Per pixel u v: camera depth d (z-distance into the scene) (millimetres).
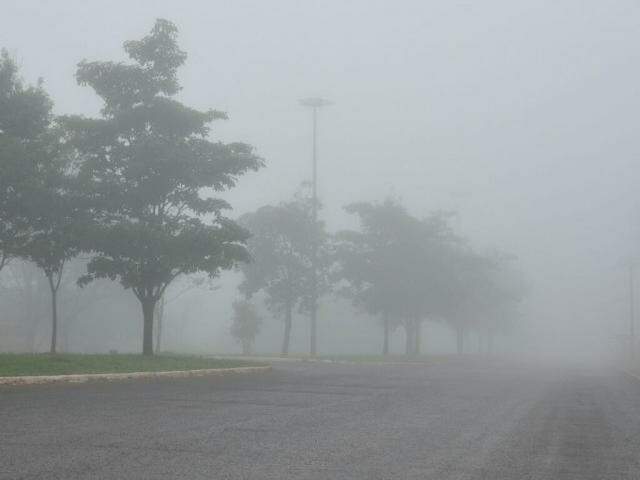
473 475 7633
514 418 12953
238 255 24609
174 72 25625
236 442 9258
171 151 24078
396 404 14891
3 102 22016
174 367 21953
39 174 22094
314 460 8195
